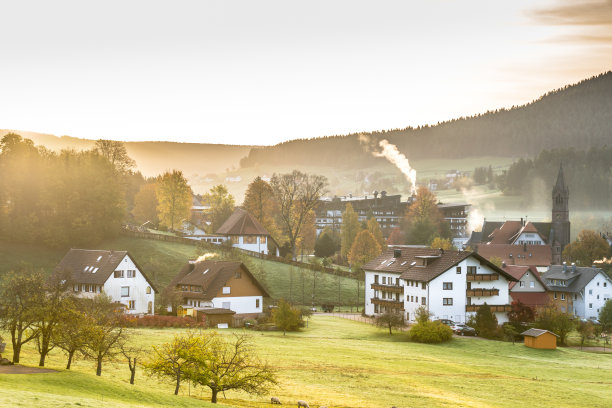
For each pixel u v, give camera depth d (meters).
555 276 166.88
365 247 187.25
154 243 177.12
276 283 160.12
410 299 130.75
